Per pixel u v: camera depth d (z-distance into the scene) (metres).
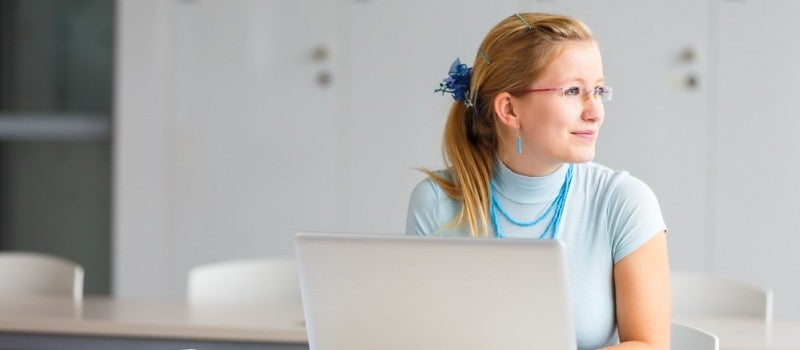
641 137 5.19
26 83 6.05
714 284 3.60
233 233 5.59
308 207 5.52
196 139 5.60
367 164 5.44
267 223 5.56
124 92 5.64
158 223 5.65
